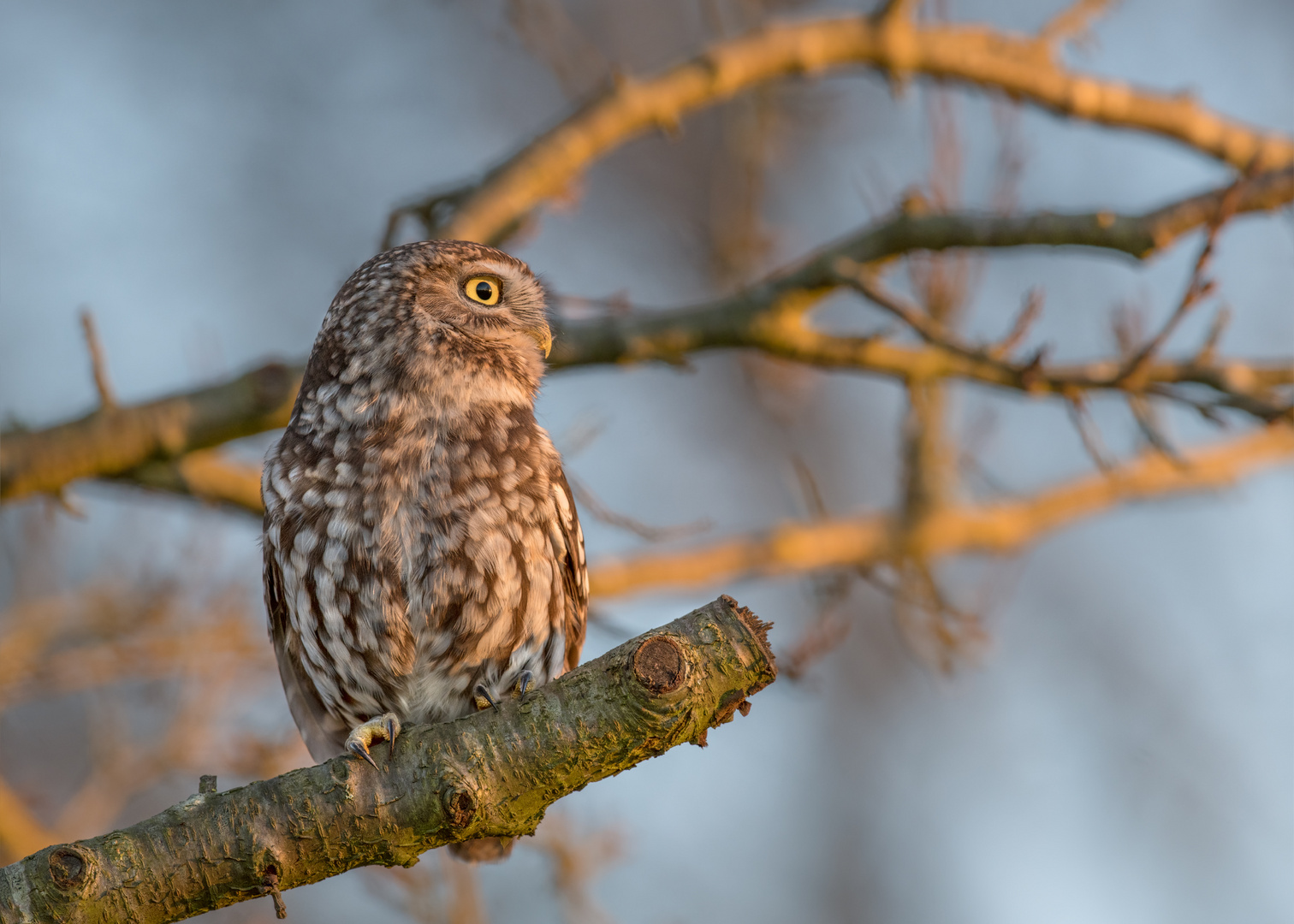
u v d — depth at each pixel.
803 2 19.09
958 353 10.19
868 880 19.55
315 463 7.68
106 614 12.48
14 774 15.51
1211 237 9.09
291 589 7.73
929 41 11.30
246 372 10.12
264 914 13.80
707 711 5.76
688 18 22.55
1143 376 9.75
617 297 11.21
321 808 5.81
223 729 12.40
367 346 7.82
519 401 8.03
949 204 11.80
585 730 5.79
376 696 7.82
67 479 9.85
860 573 12.02
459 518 7.53
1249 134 11.51
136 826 5.76
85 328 9.83
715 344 10.65
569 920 11.27
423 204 10.90
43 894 5.52
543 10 13.41
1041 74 11.33
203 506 10.98
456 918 10.83
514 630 7.68
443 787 5.80
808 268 10.49
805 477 12.44
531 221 11.57
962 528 12.50
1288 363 10.04
